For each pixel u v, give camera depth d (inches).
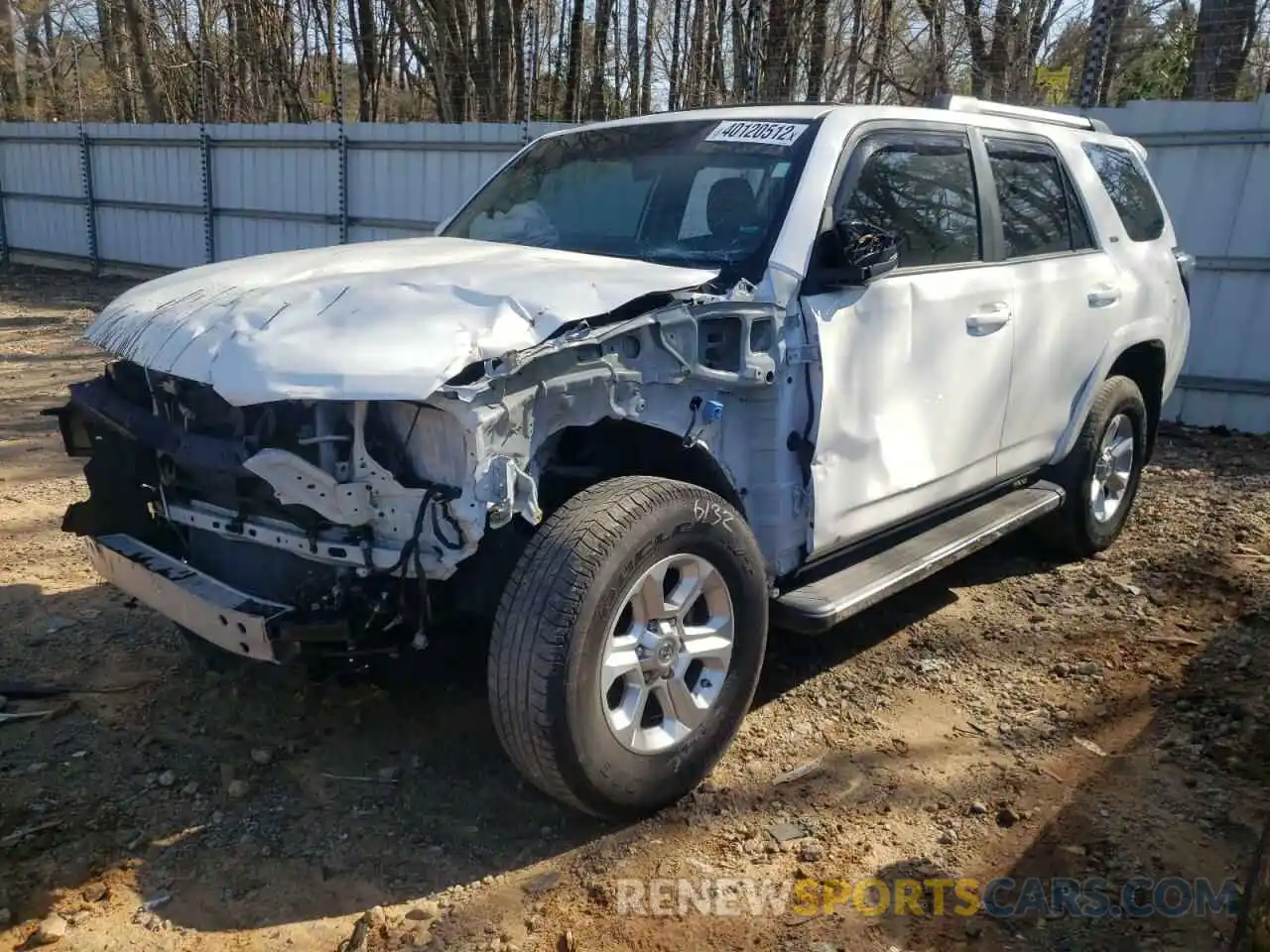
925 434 155.6
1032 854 116.8
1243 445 310.5
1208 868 114.2
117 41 956.6
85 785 128.1
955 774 132.9
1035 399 182.1
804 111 154.2
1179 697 152.4
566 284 119.3
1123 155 221.9
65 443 143.2
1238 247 318.0
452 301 113.5
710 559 121.3
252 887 110.8
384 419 110.9
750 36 518.0
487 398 103.6
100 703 147.6
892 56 585.6
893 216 152.0
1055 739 141.9
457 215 178.4
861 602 139.0
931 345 153.7
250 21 819.4
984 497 183.3
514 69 660.1
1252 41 442.6
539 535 111.2
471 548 104.6
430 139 507.2
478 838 119.2
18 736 138.9
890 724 145.7
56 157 716.7
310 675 128.8
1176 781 130.8
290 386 103.3
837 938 103.3
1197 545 218.2
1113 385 206.7
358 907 108.1
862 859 115.8
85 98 1110.4
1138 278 209.0
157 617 175.3
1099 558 212.8
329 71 884.0
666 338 118.5
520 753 109.9
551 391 108.0
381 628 116.6
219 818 122.0
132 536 136.7
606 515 111.1
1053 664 163.8
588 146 168.9
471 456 103.2
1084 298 190.5
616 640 114.7
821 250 137.7
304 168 569.3
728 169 147.8
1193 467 285.3
